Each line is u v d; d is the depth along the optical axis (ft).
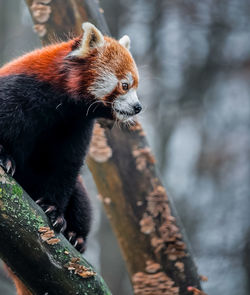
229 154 89.51
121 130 34.76
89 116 30.22
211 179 87.97
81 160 30.37
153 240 34.32
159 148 80.64
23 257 21.80
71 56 29.68
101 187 35.24
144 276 34.30
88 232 34.17
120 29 80.48
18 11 74.74
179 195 83.25
